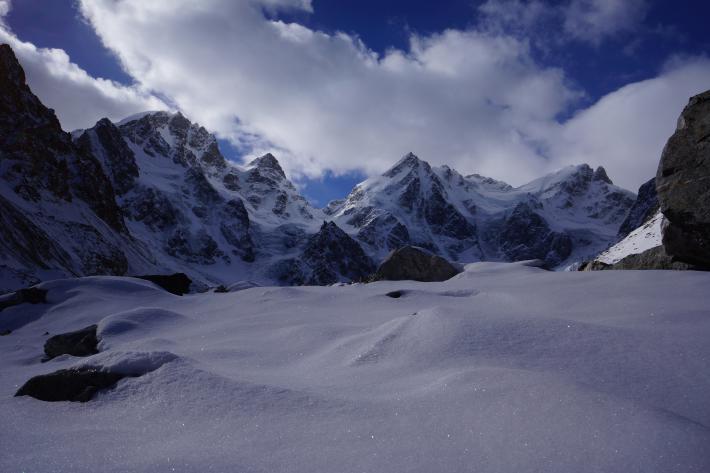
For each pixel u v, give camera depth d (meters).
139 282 16.36
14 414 4.11
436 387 3.82
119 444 3.24
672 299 6.89
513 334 5.09
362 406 3.65
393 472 2.64
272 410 3.71
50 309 14.39
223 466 2.79
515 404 3.22
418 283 13.45
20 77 92.50
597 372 4.11
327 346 6.39
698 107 9.85
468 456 2.74
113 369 4.60
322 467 2.74
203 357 6.14
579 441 2.70
